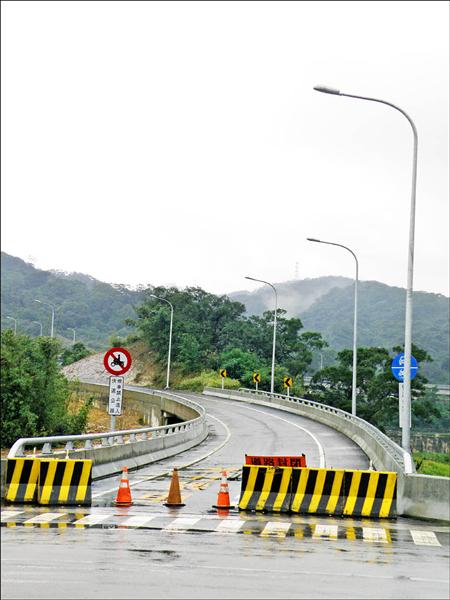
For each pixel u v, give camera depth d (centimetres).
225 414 6506
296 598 1032
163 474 2706
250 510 1866
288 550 1382
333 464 3244
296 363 11731
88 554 1275
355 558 1332
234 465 3097
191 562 1245
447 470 6862
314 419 6047
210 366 11875
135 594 1024
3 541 1366
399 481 1967
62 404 6538
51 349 6444
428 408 9525
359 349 10088
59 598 988
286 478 1880
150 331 13550
